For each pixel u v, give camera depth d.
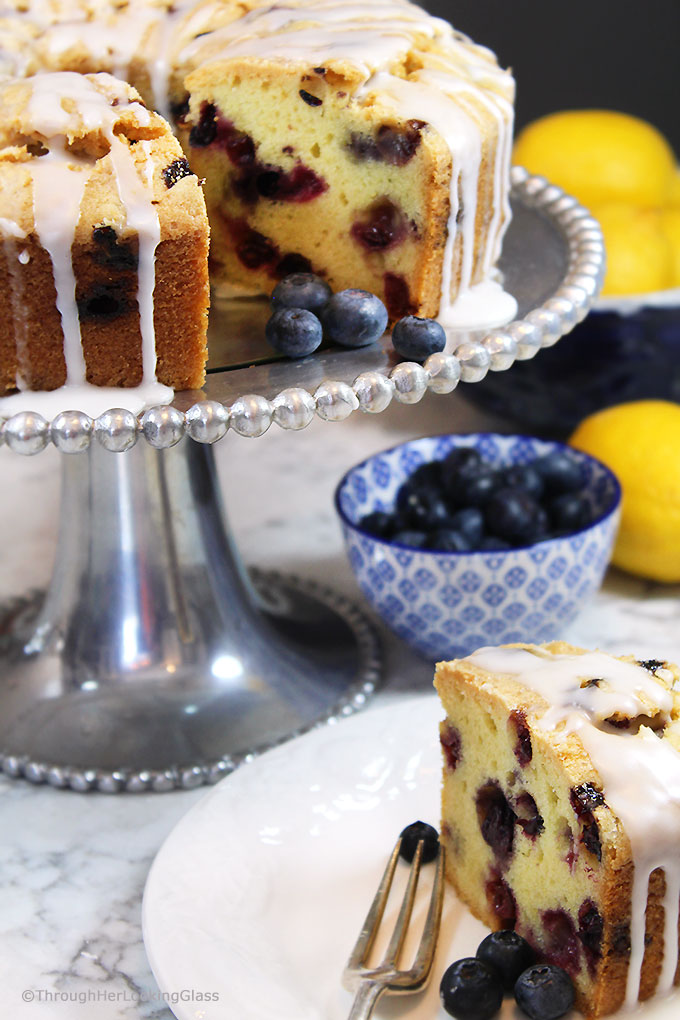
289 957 0.63
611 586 0.81
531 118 1.20
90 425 0.61
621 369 0.85
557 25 1.16
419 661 0.76
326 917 0.64
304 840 0.66
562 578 0.72
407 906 0.64
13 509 0.87
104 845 0.68
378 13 0.75
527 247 0.76
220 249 0.75
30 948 0.65
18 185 0.63
